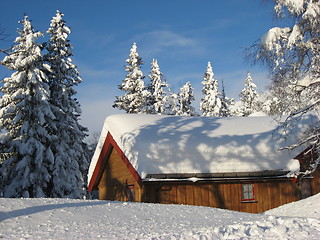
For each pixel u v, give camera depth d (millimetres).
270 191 20141
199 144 19844
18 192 26625
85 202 13039
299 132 21422
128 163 18797
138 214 11555
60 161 29672
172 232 8617
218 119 24609
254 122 23734
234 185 19719
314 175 20625
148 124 21188
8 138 26938
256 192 19953
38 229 8578
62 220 9695
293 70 14250
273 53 14055
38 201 12305
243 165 19609
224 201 19391
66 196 30188
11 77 27516
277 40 14062
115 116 21922
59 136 30812
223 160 19516
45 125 28859
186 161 18875
